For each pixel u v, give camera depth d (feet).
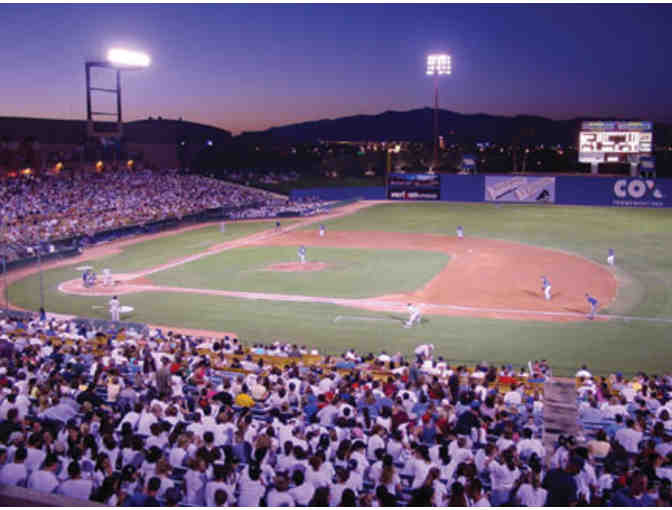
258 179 366.63
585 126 284.41
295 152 498.28
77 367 59.47
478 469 37.11
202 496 31.35
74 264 165.58
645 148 278.46
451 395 56.34
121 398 49.26
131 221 226.99
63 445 35.14
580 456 35.06
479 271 149.69
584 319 107.55
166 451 37.50
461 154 508.53
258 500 30.17
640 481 29.58
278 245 194.08
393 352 91.40
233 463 34.04
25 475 29.55
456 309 115.75
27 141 262.06
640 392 58.49
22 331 83.35
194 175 333.01
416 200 323.16
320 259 168.45
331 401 48.70
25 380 54.13
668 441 38.96
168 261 168.14
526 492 29.55
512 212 269.64
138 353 68.23
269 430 40.16
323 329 103.55
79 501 14.61
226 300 124.06
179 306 119.75
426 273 148.25
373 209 294.46
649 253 168.66
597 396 57.21
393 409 45.03
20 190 228.43
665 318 106.73
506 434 40.81
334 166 460.14
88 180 264.31
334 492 30.17
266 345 84.79
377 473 34.50
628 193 279.90
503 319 108.58
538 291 128.88
